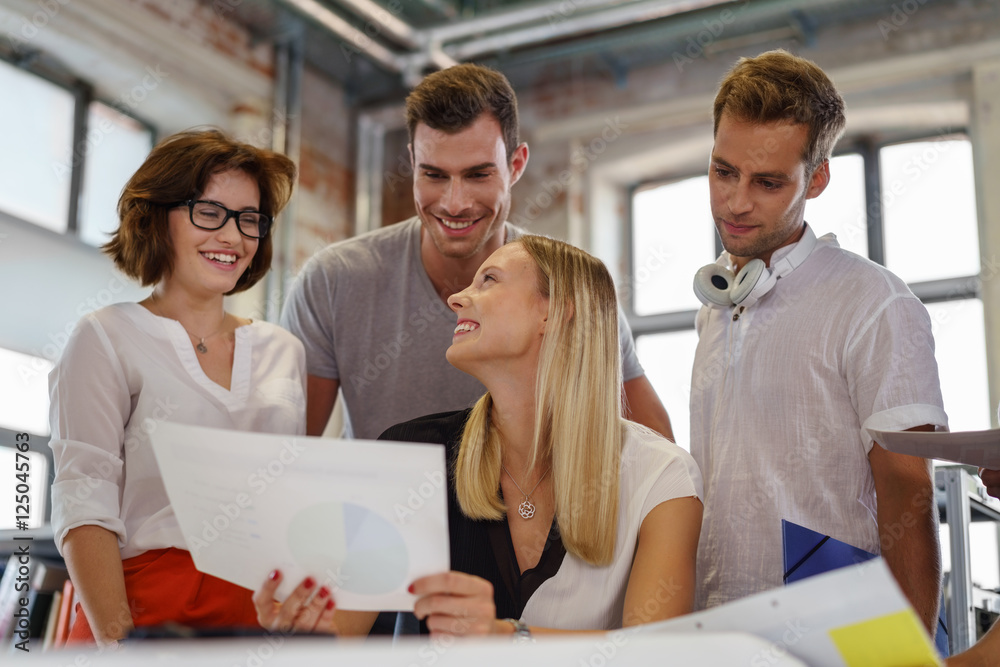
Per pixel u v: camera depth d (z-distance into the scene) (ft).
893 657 2.86
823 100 5.70
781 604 2.93
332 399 7.57
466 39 16.83
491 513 5.06
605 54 16.74
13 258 13.80
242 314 15.70
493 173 6.94
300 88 17.29
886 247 14.89
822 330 5.67
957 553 7.02
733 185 5.77
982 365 13.75
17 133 14.40
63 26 14.23
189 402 5.73
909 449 4.30
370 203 18.53
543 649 2.64
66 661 2.32
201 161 5.99
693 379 6.22
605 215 17.19
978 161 13.85
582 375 5.12
